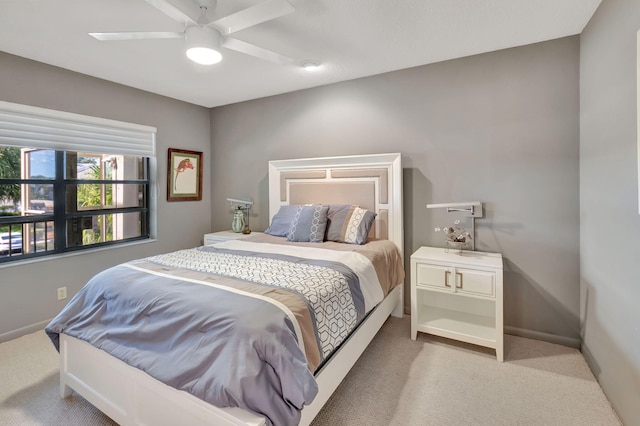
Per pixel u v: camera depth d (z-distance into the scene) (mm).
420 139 2916
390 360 2238
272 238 3051
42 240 2879
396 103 3016
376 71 3012
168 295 1510
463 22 2135
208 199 4320
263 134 3844
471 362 2207
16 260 2693
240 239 3039
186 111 3982
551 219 2436
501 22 2139
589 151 2107
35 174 2816
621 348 1628
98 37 1809
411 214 2982
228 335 1237
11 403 1799
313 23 2139
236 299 1419
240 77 3131
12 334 2570
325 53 2611
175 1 1686
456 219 2779
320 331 1497
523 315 2557
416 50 2564
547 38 2369
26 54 2545
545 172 2445
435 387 1934
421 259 2471
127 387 1461
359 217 2838
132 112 3395
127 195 3543
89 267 3082
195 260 2150
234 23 1724
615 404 1701
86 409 1754
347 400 1816
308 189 3377
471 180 2715
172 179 3834
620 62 1635
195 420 1226
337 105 3328
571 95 2342
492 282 2225
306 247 2607
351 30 2238
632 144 1507
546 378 2014
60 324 1754
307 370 1212
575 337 2383
